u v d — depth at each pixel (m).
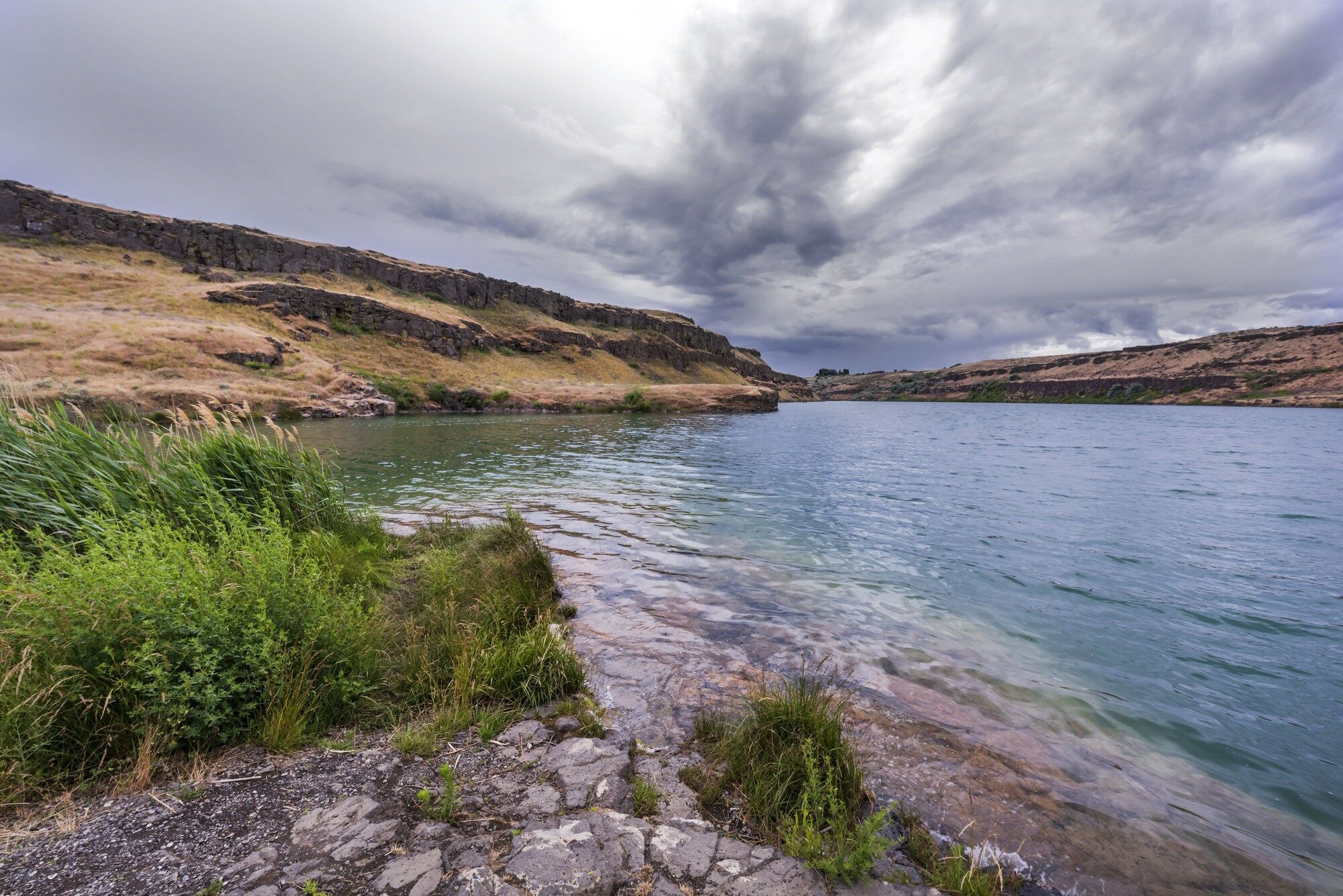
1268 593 7.89
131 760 3.02
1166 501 14.77
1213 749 4.29
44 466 5.77
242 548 4.39
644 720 4.19
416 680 4.34
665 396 81.00
